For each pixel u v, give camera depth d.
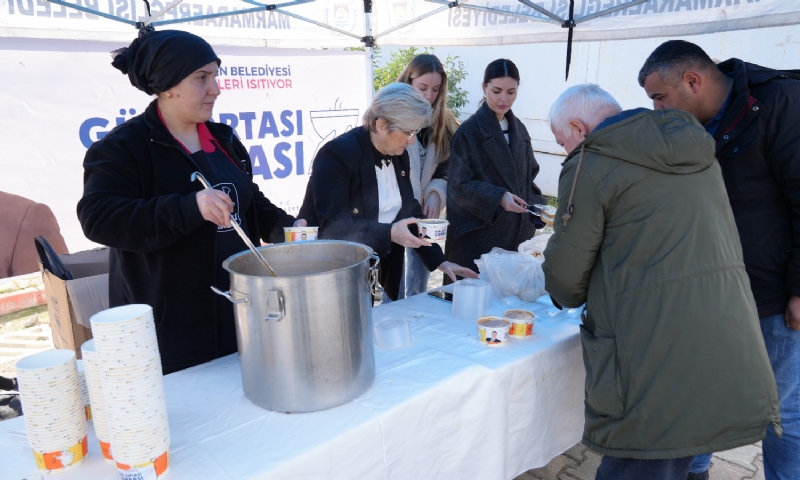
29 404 1.00
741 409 1.35
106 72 3.72
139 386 0.96
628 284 1.41
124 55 1.59
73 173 3.73
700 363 1.35
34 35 3.11
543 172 7.47
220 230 1.70
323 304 1.18
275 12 3.82
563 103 1.69
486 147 2.91
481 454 1.50
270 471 1.05
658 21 2.88
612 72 6.30
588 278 1.54
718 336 1.35
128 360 0.95
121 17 3.31
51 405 1.01
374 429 1.21
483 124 2.94
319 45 4.05
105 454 1.06
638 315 1.39
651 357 1.38
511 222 3.01
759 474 2.34
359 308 1.26
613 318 1.44
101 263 2.83
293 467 1.08
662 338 1.37
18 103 3.46
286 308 1.15
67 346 2.52
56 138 3.62
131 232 1.40
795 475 1.87
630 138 1.41
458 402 1.41
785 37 4.92
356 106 4.92
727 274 1.39
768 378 1.39
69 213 3.76
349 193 2.23
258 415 1.24
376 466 1.24
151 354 0.98
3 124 3.44
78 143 3.71
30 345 3.66
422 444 1.34
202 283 1.65
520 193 3.03
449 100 8.00
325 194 2.16
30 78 3.47
